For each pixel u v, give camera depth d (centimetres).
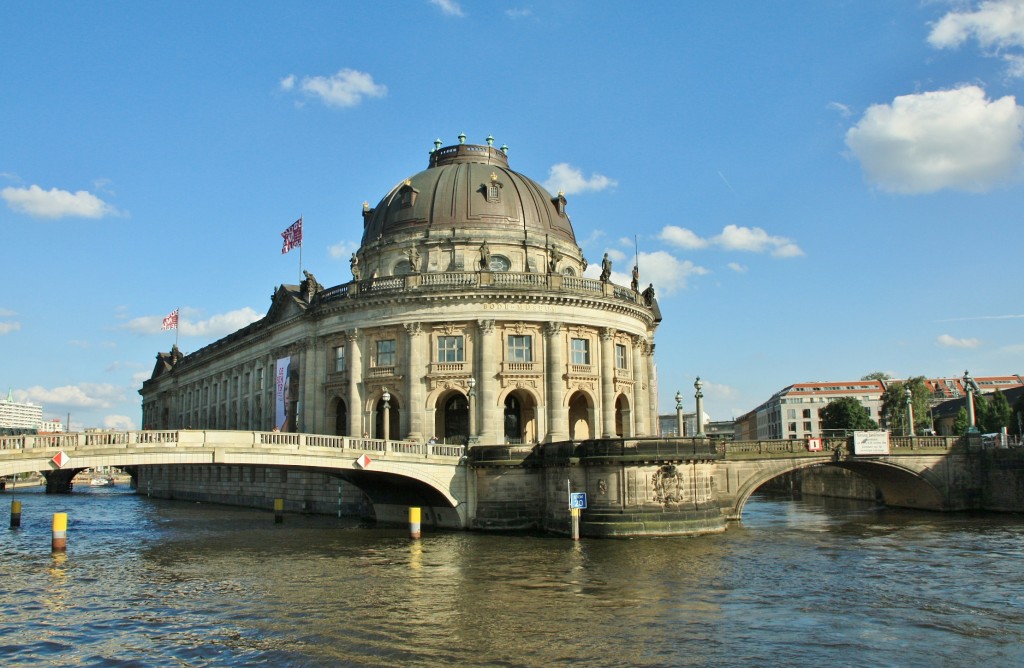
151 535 5869
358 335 6844
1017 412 11812
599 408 6906
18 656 2670
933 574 3972
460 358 6631
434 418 6569
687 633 2877
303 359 7344
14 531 6356
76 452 4597
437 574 3969
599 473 5172
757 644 2748
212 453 4984
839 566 4172
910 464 7100
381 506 6644
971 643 2767
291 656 2641
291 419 7475
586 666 2531
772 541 5103
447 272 6688
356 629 2953
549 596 3453
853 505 8662
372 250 7519
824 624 3006
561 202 7969
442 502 5844
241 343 9312
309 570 4131
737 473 6619
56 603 3409
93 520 7425
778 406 18325
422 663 2564
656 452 5166
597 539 5081
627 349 7375
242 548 4994
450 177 7594
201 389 11506
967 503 7200
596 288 6988
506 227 7331
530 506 5728
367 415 6762
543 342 6681
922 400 12725
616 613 3159
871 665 2534
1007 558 4475
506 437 7019
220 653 2681
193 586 3747
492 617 3106
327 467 5344
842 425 13138
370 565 4259
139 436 4812
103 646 2773
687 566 4147
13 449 4431
